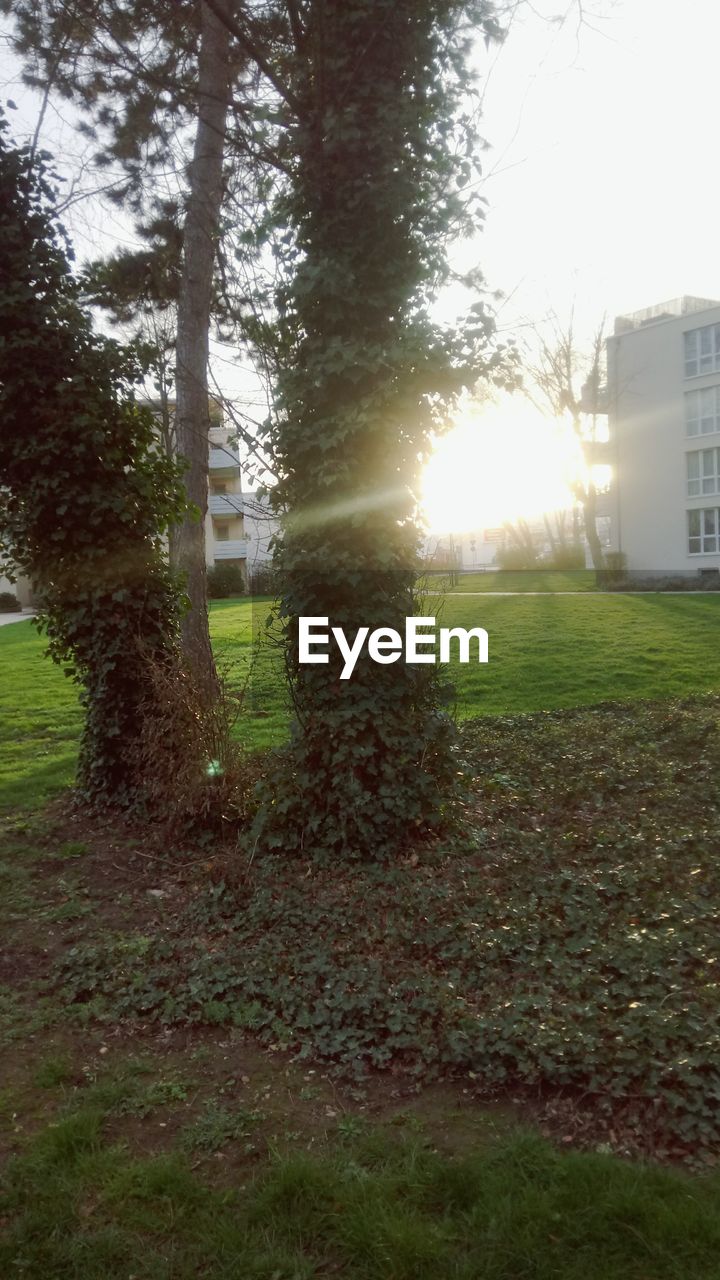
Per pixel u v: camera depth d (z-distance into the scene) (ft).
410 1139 12.04
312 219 24.31
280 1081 13.87
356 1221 10.41
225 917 20.49
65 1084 13.98
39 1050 15.07
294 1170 11.25
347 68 23.63
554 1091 12.92
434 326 22.88
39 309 27.30
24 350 27.27
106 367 28.48
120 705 29.14
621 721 42.24
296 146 24.56
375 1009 15.24
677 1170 11.13
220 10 26.53
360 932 18.66
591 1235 10.11
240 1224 10.59
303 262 23.79
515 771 32.91
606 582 136.05
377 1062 13.96
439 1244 10.09
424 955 17.58
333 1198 10.94
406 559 24.06
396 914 19.52
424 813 24.29
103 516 28.53
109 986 17.08
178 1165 11.69
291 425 23.38
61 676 63.93
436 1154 11.68
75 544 28.58
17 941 19.66
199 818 26.02
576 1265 9.70
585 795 29.01
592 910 18.98
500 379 23.76
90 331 28.50
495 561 189.78
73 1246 10.29
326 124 23.32
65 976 17.69
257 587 26.55
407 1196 10.94
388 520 23.71
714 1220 10.09
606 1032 13.52
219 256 36.63
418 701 25.00
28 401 27.89
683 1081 12.18
